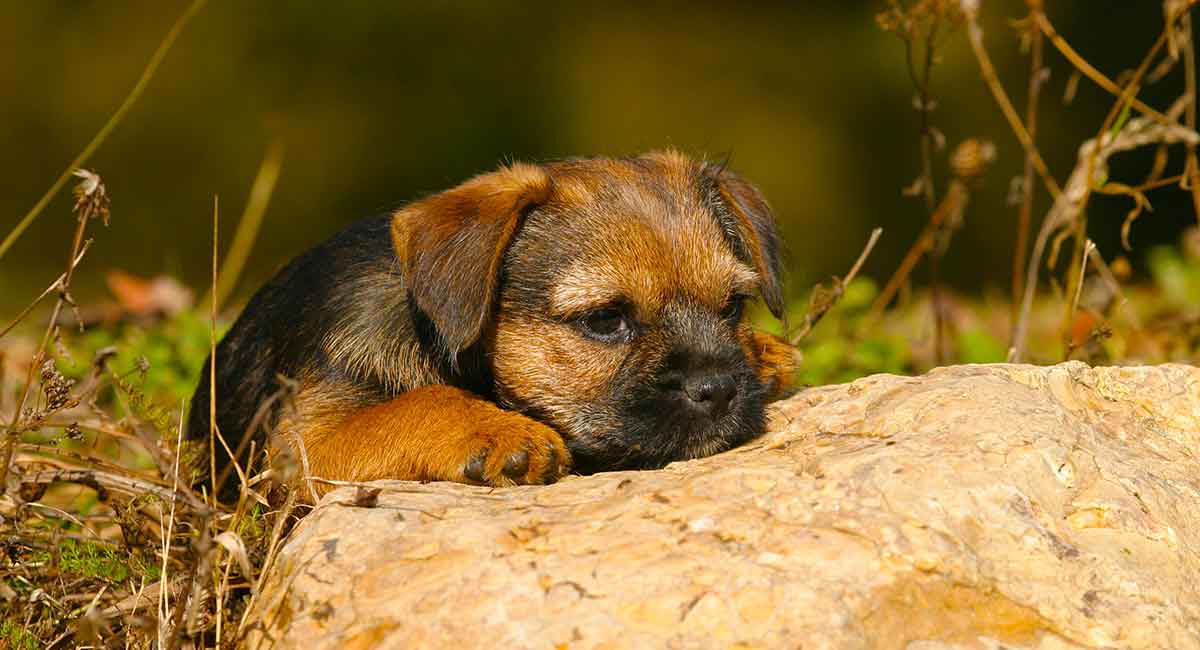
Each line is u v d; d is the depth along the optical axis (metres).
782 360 6.21
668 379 5.46
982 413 4.58
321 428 5.65
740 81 22.53
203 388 6.72
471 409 5.30
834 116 21.64
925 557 3.94
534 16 23.27
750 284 5.93
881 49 22.05
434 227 5.64
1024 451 4.34
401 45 22.42
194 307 12.32
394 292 5.82
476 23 22.86
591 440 5.57
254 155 20.91
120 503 5.26
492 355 5.78
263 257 19.50
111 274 10.98
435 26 22.69
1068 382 5.22
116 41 22.41
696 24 23.58
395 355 5.74
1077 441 4.56
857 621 3.79
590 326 5.66
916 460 4.27
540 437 5.10
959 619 3.86
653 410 5.45
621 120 21.70
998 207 18.98
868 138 21.16
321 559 4.20
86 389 5.15
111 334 9.86
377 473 5.17
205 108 21.56
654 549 4.00
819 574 3.89
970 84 20.45
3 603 4.95
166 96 21.72
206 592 4.56
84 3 22.84
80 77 21.95
